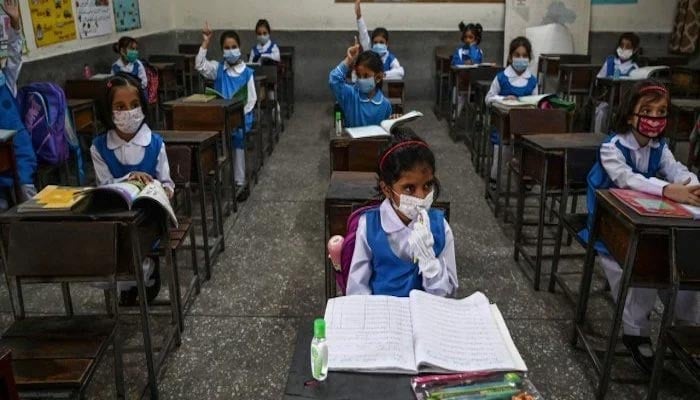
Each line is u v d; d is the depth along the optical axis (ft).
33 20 13.85
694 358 4.82
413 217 4.74
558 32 23.82
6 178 9.44
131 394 6.43
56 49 15.03
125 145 7.20
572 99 18.97
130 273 5.87
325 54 24.82
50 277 5.31
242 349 7.32
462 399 3.24
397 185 4.68
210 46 24.77
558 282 8.55
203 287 8.92
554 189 8.67
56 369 4.63
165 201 6.29
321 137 18.92
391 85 16.97
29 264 5.28
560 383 6.64
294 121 21.50
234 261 9.86
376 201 5.78
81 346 4.95
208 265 9.14
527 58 14.21
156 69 18.25
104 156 7.23
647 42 24.38
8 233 5.39
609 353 6.04
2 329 7.78
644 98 6.53
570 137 9.14
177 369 6.91
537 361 7.07
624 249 5.78
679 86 19.22
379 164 4.89
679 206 5.59
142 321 6.03
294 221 11.68
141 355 7.13
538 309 8.29
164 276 9.21
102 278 5.30
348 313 4.01
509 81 14.29
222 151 11.62
